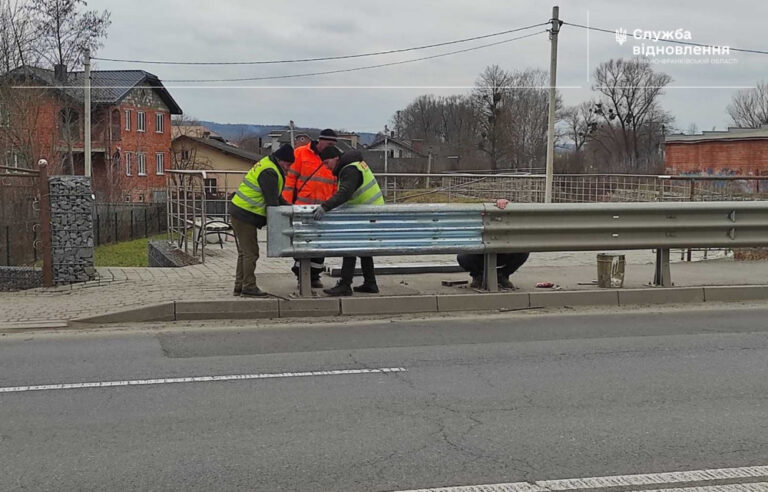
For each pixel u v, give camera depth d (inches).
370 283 386.9
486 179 999.0
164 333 330.3
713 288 408.5
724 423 213.2
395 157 3058.6
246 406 228.5
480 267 401.7
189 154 2407.7
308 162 385.1
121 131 2127.2
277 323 351.6
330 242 363.3
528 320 360.2
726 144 1953.7
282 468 180.2
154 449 192.7
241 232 367.9
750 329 340.5
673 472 178.1
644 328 342.3
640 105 3026.6
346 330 337.4
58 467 181.2
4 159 1332.4
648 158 2997.0
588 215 389.1
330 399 235.8
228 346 306.2
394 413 221.9
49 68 1617.9
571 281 428.8
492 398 237.0
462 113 3125.0
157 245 657.6
